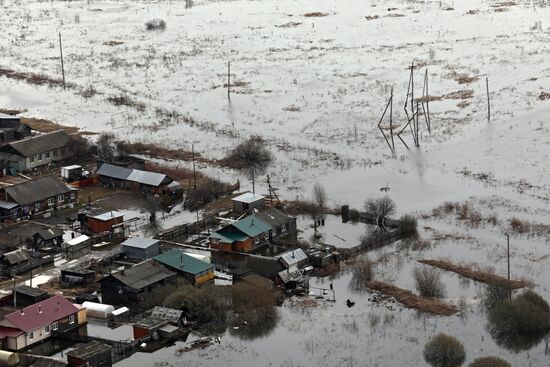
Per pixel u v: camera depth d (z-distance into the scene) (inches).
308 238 4736.7
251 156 5826.8
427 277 4023.1
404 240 4677.7
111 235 4749.0
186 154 6102.4
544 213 4909.0
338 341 3617.1
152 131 6594.5
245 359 3472.0
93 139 6382.9
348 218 5000.0
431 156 5861.2
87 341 3661.4
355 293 4074.8
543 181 5334.6
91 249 4598.9
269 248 4598.9
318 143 6259.8
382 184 5472.4
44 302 3752.5
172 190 5354.3
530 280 4114.2
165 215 5073.8
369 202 4953.3
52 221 4985.2
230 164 5895.7
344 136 6378.0
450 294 4035.4
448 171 5600.4
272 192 5398.6
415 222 4758.9
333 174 5679.1
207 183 5457.7
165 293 3914.9
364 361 3447.3
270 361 3454.7
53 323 3703.3
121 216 4857.3
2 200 5019.7
